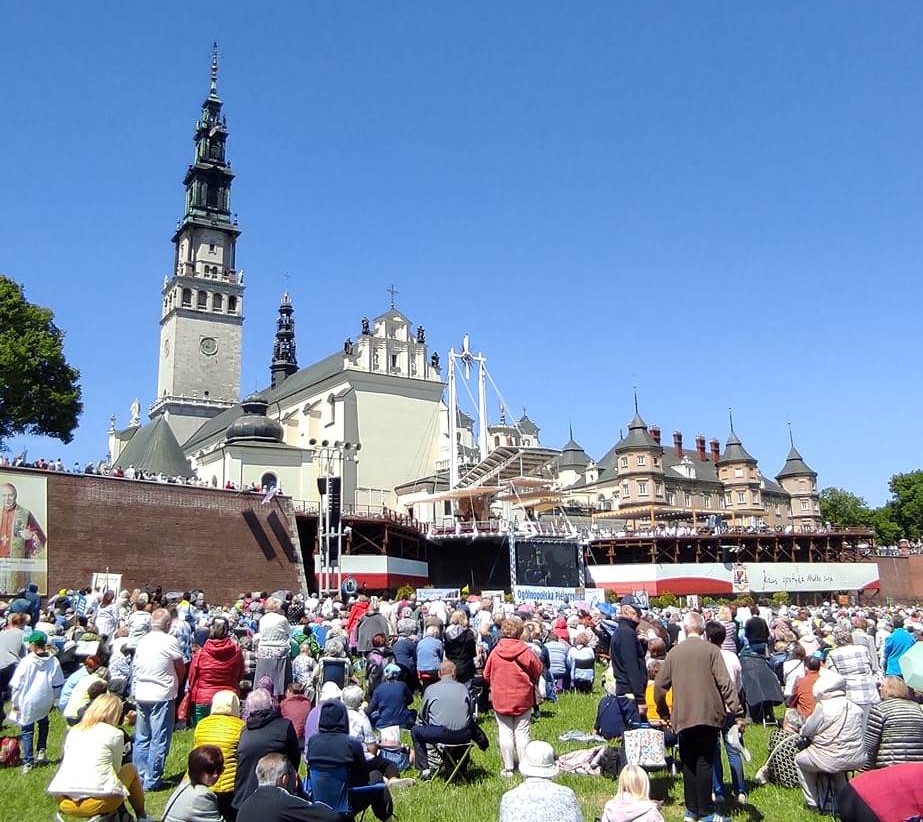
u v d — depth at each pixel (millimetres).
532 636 21125
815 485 136250
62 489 44844
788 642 21828
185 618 23062
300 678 17953
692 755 10906
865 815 6844
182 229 132375
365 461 84188
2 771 14664
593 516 101250
